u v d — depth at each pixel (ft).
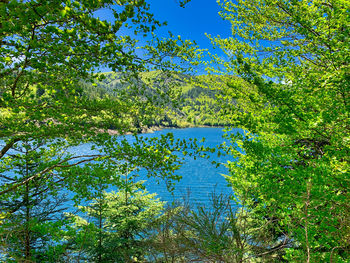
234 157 18.51
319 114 11.58
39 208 24.99
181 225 11.98
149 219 26.91
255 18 17.46
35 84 15.61
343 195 12.03
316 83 11.78
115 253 23.24
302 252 12.04
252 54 18.25
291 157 13.16
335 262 10.63
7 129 15.80
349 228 11.03
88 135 16.20
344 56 11.05
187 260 11.54
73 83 15.06
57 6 6.90
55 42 9.00
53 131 15.43
